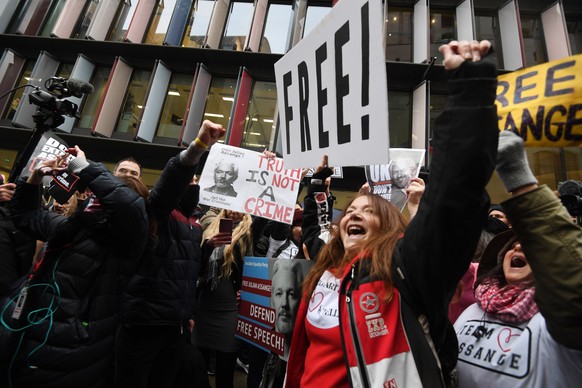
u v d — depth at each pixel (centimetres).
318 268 151
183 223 246
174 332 229
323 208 214
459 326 141
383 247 122
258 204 317
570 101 105
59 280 166
